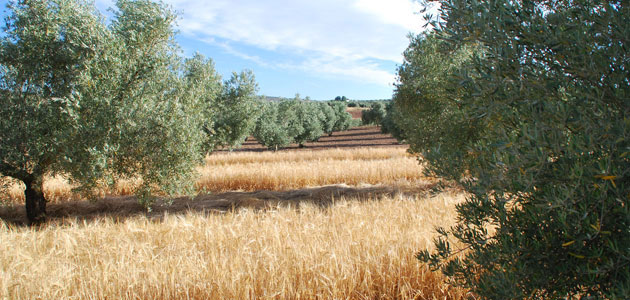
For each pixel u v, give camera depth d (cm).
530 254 229
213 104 1859
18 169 1009
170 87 1120
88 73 938
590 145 184
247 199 1370
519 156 196
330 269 499
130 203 1407
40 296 461
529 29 224
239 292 470
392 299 491
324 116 6444
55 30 1005
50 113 973
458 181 259
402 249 552
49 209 1298
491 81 224
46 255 596
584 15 215
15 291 466
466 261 281
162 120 1014
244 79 2095
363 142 5131
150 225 786
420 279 511
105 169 985
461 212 287
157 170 1048
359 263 527
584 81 219
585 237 196
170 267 536
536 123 200
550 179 207
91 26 980
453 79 241
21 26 1011
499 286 225
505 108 228
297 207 1269
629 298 181
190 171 1114
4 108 984
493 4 229
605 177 177
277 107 4669
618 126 184
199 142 1145
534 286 228
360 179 1805
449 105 1035
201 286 482
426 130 1206
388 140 5272
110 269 520
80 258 600
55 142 960
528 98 221
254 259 553
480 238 267
